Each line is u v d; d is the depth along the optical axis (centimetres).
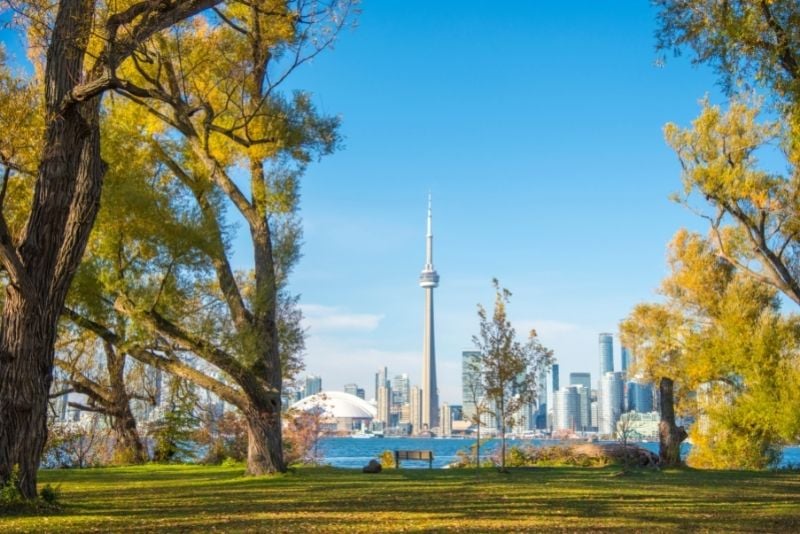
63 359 2594
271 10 1376
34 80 1304
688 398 3653
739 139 2369
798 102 1095
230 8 1816
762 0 1090
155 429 2877
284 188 1925
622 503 1265
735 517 1070
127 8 1333
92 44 1466
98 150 1201
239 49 1825
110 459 2806
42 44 1212
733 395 3366
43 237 1110
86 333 2194
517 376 2239
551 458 2692
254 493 1448
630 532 886
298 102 1884
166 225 1762
